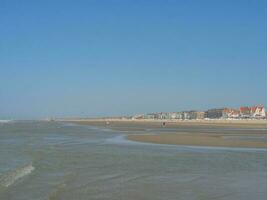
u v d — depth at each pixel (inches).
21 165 1076.5
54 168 1024.2
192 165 1106.1
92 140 2226.9
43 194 697.0
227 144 1909.4
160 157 1312.7
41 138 2433.6
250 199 669.9
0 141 2127.2
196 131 3612.2
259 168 1049.5
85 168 1029.2
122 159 1247.5
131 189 748.0
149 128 4512.8
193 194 707.4
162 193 714.2
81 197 677.3
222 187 771.4
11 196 682.2
